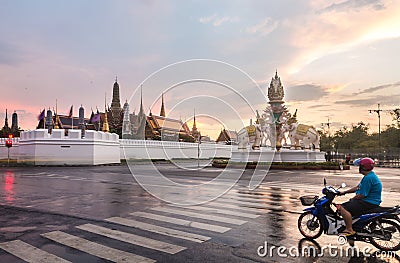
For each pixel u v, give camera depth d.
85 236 5.91
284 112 32.66
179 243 5.50
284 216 7.64
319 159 31.78
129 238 5.78
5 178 17.98
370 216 5.19
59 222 7.02
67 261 4.66
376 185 5.26
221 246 5.35
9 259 4.74
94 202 9.66
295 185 14.40
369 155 47.41
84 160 33.34
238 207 8.80
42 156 32.12
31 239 5.73
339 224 5.50
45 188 13.23
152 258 4.77
